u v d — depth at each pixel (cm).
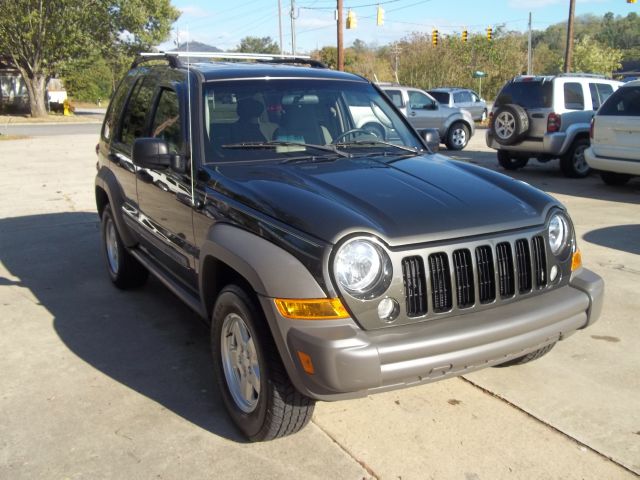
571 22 2934
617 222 819
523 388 380
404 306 287
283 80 434
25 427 342
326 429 338
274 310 281
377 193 321
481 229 306
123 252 548
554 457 310
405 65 4853
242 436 332
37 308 529
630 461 306
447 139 1864
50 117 4075
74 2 3709
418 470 301
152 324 493
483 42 4722
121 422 347
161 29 4028
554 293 334
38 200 1027
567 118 1206
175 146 411
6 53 3928
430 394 374
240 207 326
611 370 402
